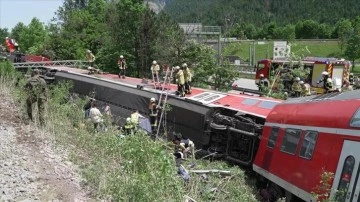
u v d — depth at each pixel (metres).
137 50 42.22
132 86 23.61
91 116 17.66
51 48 52.59
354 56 63.94
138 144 11.47
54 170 10.95
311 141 11.20
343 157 9.55
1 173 10.17
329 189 9.73
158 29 40.88
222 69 33.59
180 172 12.71
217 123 17.84
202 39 42.81
